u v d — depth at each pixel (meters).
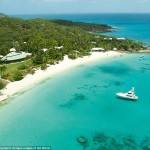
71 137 41.59
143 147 38.81
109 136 42.09
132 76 76.69
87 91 62.94
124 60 98.50
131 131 43.81
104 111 51.59
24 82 65.88
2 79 65.25
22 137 41.03
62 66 84.75
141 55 107.94
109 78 74.44
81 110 51.84
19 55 88.81
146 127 45.25
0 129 43.00
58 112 50.53
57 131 43.31
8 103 53.06
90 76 76.06
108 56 104.69
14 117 47.38
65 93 61.06
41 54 92.19
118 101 56.94
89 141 40.44
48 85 65.75
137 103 55.94
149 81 71.75
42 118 47.69
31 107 52.09
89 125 45.75
